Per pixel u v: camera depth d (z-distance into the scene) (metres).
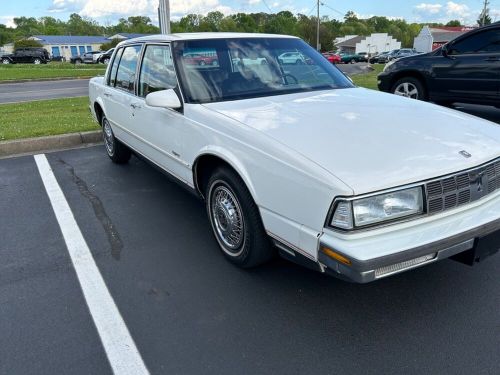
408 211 2.30
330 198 2.22
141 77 4.28
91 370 2.29
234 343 2.46
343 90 3.81
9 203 4.50
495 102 6.91
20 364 2.33
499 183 2.72
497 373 2.22
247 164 2.73
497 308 2.70
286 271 3.15
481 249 2.50
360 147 2.48
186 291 2.94
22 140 6.52
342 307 2.75
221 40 3.85
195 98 3.41
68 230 3.88
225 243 3.25
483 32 6.94
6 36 115.56
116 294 2.92
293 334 2.52
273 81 3.75
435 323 2.59
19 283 3.07
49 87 19.16
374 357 2.34
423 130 2.74
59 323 2.65
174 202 4.46
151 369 2.29
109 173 5.43
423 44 56.59
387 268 2.21
